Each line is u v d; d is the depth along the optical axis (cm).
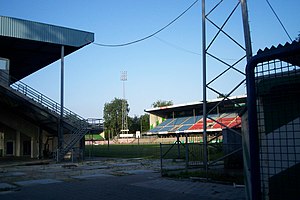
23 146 4178
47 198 1042
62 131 3128
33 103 3022
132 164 2402
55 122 3216
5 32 2955
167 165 2206
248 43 1316
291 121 402
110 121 13462
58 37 3259
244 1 1347
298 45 324
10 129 4297
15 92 2938
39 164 2638
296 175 392
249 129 354
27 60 3928
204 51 1588
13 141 4288
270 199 404
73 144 2972
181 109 8756
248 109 357
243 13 1343
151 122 9912
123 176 1619
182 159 2714
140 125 13875
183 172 1552
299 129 395
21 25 3055
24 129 3581
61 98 3181
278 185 404
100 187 1249
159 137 9175
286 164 401
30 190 1212
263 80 392
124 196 1041
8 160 3203
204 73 1579
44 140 3669
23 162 2861
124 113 12231
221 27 1532
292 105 402
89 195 1078
